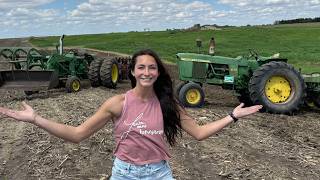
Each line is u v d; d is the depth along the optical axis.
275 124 9.98
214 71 12.59
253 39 52.31
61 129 3.44
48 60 15.77
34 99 14.25
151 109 3.51
